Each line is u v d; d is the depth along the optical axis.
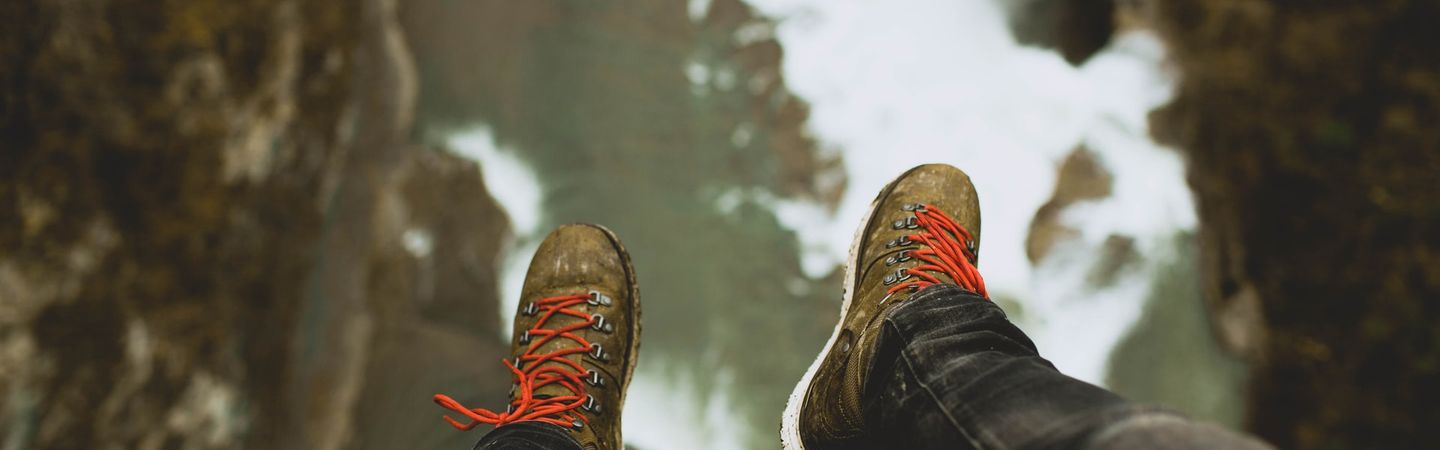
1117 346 4.74
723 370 4.55
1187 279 4.62
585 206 4.76
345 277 3.25
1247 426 4.23
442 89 4.44
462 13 4.63
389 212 3.65
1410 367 3.71
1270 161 4.32
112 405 2.28
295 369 2.95
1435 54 3.90
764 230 5.05
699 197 5.01
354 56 3.27
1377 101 4.02
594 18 5.22
